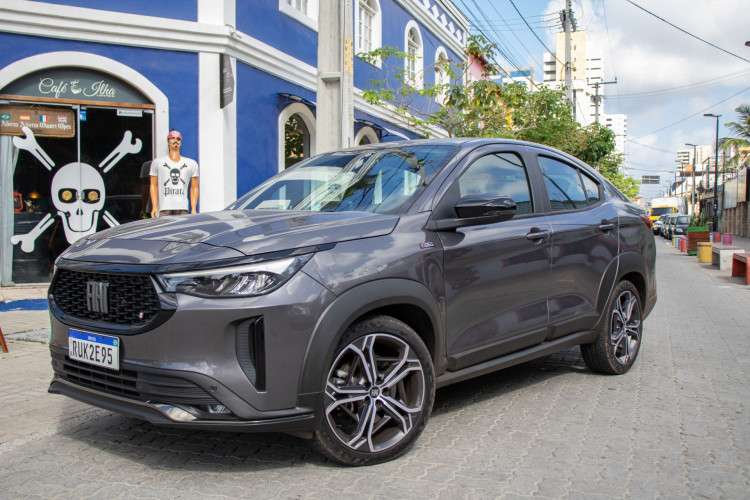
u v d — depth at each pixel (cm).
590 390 462
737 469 319
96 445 343
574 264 440
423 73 1739
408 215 342
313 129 1209
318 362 284
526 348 411
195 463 318
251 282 276
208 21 927
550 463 323
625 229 502
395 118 1566
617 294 487
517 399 438
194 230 316
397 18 1573
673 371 523
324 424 292
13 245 876
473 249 361
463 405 423
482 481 299
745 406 425
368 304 299
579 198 476
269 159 1066
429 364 330
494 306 376
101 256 306
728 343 645
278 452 332
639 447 348
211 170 943
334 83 704
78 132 895
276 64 1068
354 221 322
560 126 1328
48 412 398
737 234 5206
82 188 904
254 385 276
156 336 275
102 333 294
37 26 853
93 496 279
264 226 313
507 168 419
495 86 1151
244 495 279
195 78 933
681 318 815
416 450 339
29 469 310
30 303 784
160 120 919
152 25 899
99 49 886
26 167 878
